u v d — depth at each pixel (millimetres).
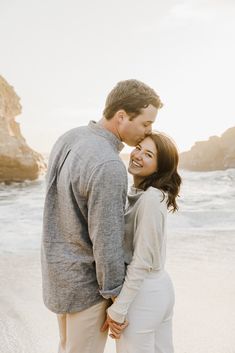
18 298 4012
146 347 2100
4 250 5902
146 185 2146
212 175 30453
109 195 1812
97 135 1978
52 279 2027
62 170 1959
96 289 2006
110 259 1856
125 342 2105
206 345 3078
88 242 1954
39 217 9227
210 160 46438
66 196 1925
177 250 5844
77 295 1989
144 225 1982
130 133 2053
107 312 2016
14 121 31906
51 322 3461
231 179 25859
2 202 12875
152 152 2111
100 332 2104
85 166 1841
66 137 2061
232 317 3559
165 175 2137
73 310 2008
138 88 1987
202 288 4277
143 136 2119
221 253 5684
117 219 1850
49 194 2029
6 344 3055
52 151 2135
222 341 3137
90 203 1831
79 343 2072
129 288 1953
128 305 1972
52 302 2045
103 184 1803
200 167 46969
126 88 1982
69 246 1987
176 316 3582
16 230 7500
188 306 3805
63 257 1985
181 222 8234
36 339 3150
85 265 1973
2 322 3426
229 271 4855
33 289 4281
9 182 24594
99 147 1884
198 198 13922
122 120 2008
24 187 20875
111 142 2000
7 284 4414
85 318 2033
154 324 2100
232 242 6344
